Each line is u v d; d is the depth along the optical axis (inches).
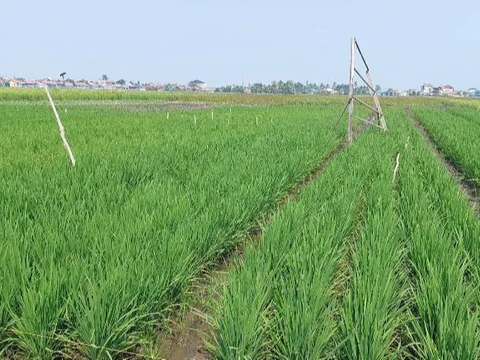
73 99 1988.2
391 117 1045.2
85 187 232.2
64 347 125.7
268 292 134.5
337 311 137.6
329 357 115.9
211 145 428.8
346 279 163.5
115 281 127.8
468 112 1353.3
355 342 114.3
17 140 430.9
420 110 1469.0
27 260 140.2
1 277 128.5
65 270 133.1
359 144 496.7
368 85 738.2
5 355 125.0
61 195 217.6
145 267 139.6
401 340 135.8
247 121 796.0
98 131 545.6
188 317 157.2
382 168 336.8
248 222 226.2
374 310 120.1
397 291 150.4
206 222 179.9
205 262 183.3
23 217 180.5
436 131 713.0
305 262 148.6
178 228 171.3
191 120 783.7
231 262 201.8
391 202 237.9
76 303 123.6
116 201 223.1
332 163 353.4
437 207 248.7
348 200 236.5
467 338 107.3
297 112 1141.7
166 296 145.7
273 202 268.5
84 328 118.1
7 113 812.0
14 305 128.1
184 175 290.0
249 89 6771.7
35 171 266.1
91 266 138.7
